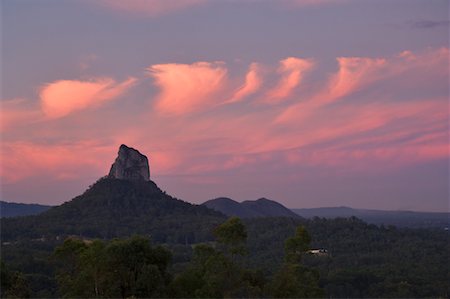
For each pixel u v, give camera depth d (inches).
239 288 3469.5
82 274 3469.5
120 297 3432.6
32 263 6264.8
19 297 4170.8
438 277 7293.3
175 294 3476.9
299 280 3501.5
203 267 3567.9
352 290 6722.4
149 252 3506.4
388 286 6727.4
